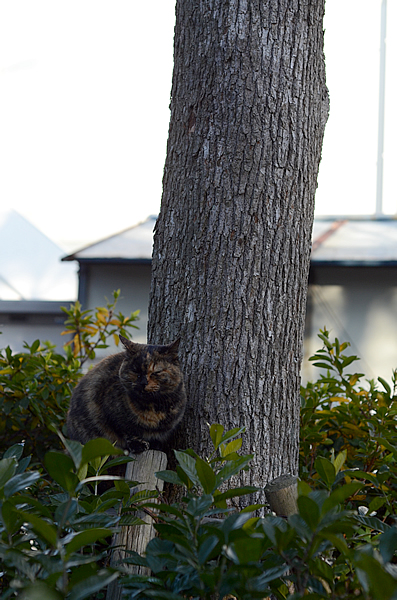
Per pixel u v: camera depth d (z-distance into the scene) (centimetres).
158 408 266
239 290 261
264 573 122
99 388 294
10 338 722
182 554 131
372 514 238
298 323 273
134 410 272
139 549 191
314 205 285
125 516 164
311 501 116
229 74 265
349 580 138
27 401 348
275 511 198
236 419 258
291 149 267
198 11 275
